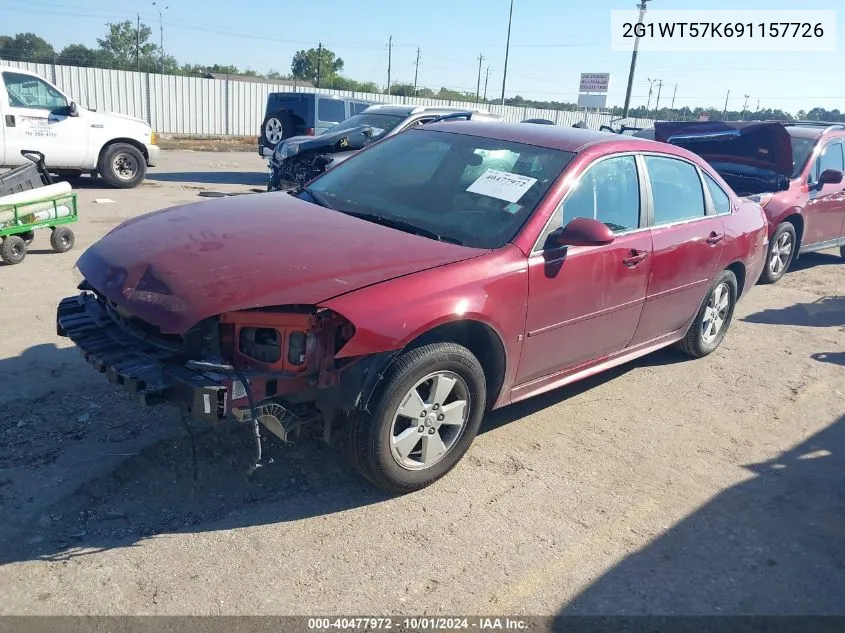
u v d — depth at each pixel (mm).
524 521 3490
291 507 3439
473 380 3611
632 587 3082
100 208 10719
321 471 3754
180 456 3752
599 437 4438
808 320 7336
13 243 7051
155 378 3053
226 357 3135
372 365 3223
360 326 3082
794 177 8805
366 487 3652
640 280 4562
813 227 9047
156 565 2961
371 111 11742
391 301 3205
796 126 9711
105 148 12703
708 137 7895
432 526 3387
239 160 20641
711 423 4773
